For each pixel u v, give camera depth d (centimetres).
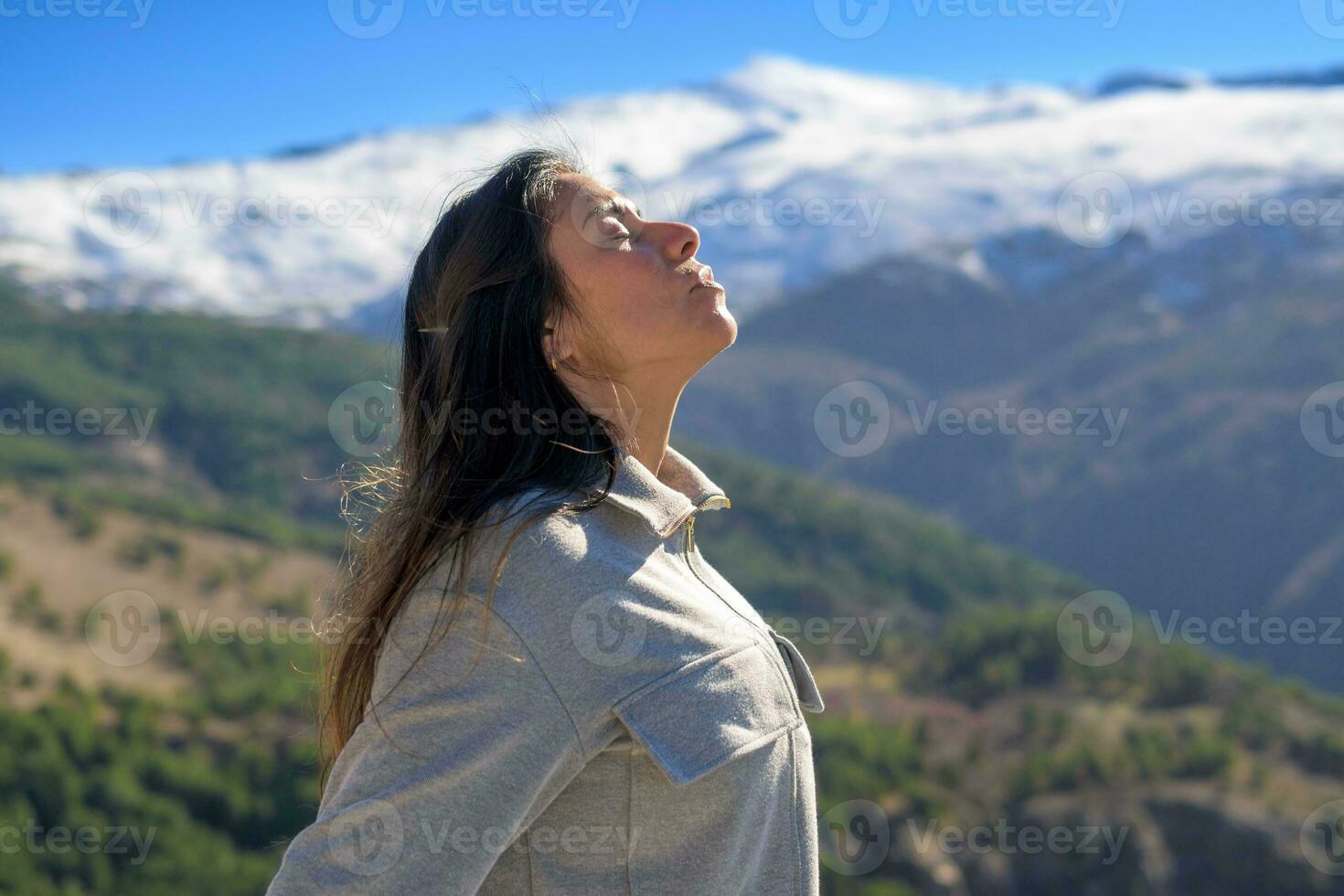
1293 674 9369
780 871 132
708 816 123
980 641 3891
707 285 150
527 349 139
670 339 146
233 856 2238
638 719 120
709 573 147
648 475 140
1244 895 2744
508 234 144
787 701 134
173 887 2083
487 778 118
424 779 119
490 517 128
